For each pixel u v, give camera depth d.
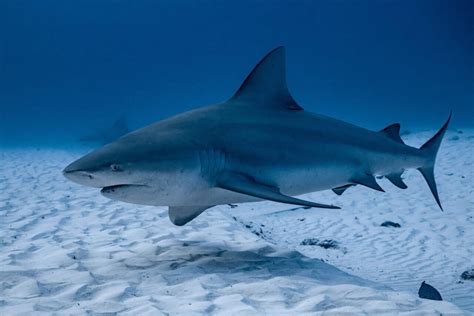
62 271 5.28
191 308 4.04
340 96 100.25
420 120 42.75
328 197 12.45
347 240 8.66
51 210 9.69
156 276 5.07
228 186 4.95
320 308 4.07
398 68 141.38
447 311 4.01
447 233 9.02
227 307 4.10
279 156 5.52
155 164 4.57
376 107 66.88
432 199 11.91
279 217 10.45
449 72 119.12
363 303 4.19
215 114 5.50
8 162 19.36
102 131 27.97
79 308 4.09
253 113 5.69
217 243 6.68
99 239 7.31
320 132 6.01
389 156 6.64
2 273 5.13
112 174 4.39
